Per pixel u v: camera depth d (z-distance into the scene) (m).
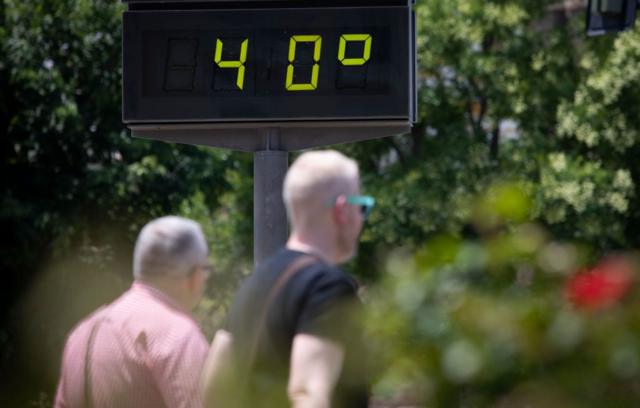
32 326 51.44
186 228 10.55
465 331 4.38
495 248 4.52
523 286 4.46
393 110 15.32
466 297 4.42
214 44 15.56
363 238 69.12
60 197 50.91
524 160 70.81
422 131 74.25
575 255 4.46
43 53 50.47
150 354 10.11
